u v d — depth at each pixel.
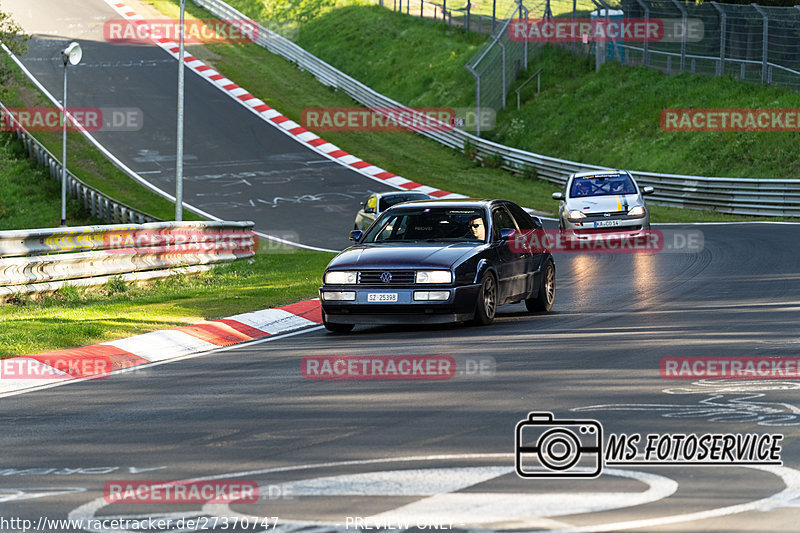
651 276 68.81
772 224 112.75
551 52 198.88
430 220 51.06
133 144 173.75
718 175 142.88
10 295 59.41
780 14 158.50
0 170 154.62
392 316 46.41
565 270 75.06
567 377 34.00
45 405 33.28
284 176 157.75
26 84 199.88
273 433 27.31
